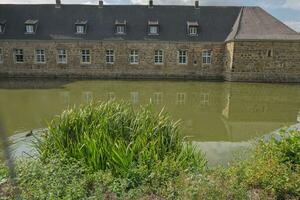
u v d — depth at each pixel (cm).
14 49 2734
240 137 942
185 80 2622
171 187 400
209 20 2822
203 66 2748
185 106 1450
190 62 2747
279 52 2477
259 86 2227
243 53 2484
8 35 2723
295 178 421
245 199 387
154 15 2847
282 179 418
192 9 2883
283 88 2117
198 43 2709
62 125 581
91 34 2741
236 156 636
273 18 2672
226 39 2670
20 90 1897
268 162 451
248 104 1511
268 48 2475
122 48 2731
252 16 2716
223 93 1869
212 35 2739
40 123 1052
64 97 1639
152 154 501
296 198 404
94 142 510
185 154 546
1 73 2769
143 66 2762
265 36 2489
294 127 1074
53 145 571
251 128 1069
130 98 1645
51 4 2905
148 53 2742
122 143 514
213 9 2888
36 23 2769
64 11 2867
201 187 375
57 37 2716
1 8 2867
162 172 454
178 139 593
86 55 2753
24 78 2688
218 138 927
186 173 453
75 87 2070
